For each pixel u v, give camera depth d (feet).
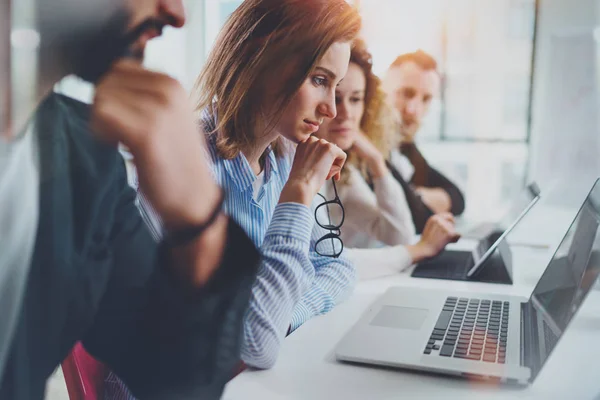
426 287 3.68
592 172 7.87
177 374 1.77
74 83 1.62
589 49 8.34
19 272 1.59
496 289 3.60
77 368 2.46
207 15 3.18
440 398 2.09
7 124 1.59
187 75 1.76
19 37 1.55
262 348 2.30
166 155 1.62
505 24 9.18
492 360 2.31
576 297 2.24
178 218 1.67
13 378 1.63
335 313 3.14
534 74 9.05
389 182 5.20
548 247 4.81
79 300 1.70
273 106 3.09
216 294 1.77
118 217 1.70
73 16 1.57
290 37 3.01
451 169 9.50
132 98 1.61
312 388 2.18
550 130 8.57
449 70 9.77
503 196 9.29
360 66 4.94
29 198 1.61
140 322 1.75
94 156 1.68
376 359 2.35
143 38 1.63
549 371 2.29
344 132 4.91
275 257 2.56
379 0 8.92
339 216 5.08
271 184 3.43
